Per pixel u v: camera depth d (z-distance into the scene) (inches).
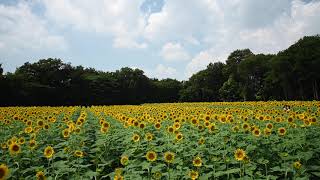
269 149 394.9
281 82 3144.7
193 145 418.3
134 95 4505.4
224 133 418.9
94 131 629.3
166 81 5280.5
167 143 420.8
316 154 366.3
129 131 512.7
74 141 430.0
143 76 4709.6
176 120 573.9
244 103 1726.1
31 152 382.6
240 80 4077.3
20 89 2913.4
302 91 3029.0
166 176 311.4
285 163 333.1
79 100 3678.6
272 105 1437.0
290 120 478.0
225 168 340.2
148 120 593.6
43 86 3164.4
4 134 536.4
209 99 4653.1
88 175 312.3
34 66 3641.7
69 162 363.9
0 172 232.2
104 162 391.9
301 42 3277.6
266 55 3949.3
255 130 406.0
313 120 445.1
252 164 340.2
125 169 324.2
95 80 3828.7
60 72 3661.4
